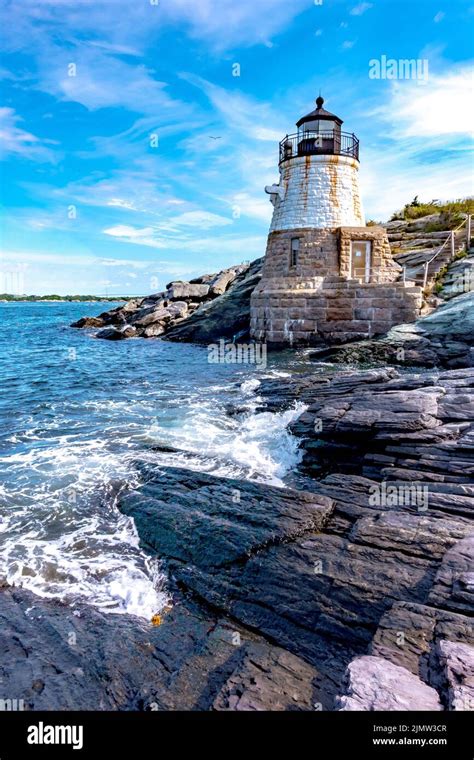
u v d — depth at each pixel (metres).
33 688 4.90
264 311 27.33
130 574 6.91
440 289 24.88
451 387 11.33
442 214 33.47
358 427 10.17
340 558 6.29
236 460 10.83
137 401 17.06
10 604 6.23
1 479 10.00
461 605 4.94
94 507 8.79
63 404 16.91
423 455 8.95
